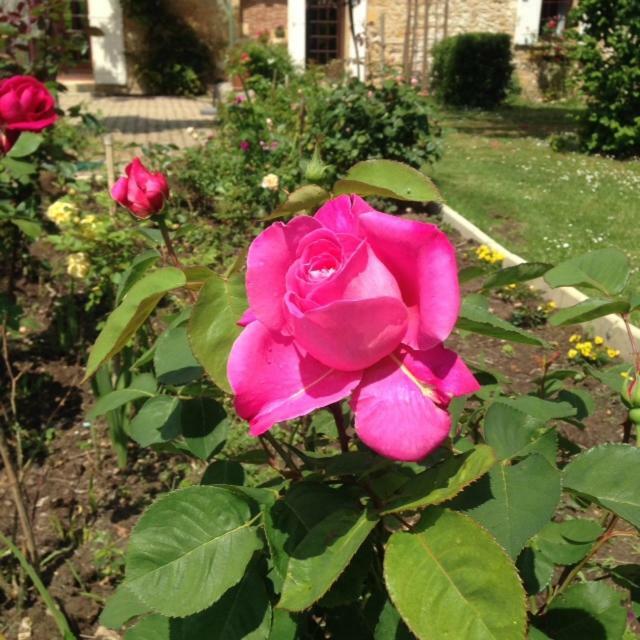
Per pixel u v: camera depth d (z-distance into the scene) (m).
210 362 1.08
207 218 6.55
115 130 11.98
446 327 0.88
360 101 7.68
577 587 1.34
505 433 1.24
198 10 17.52
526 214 7.37
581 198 8.01
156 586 1.03
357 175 1.26
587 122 10.70
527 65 17.16
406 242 0.89
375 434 0.88
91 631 2.41
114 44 17.28
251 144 6.85
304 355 0.95
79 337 4.23
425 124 7.90
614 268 1.51
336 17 17.95
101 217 4.28
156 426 1.38
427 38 16.47
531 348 4.43
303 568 0.97
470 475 0.93
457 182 8.75
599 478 1.13
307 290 0.91
